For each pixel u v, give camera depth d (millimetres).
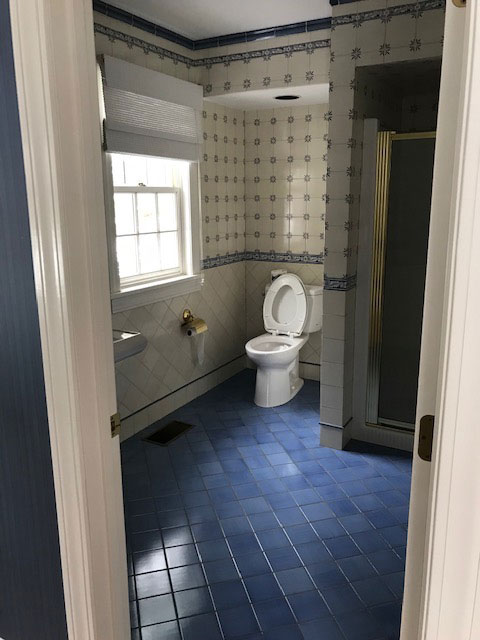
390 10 2605
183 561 2266
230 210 4168
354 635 1897
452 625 946
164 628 1924
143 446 3273
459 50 809
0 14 1164
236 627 1929
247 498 2725
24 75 1144
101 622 1461
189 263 3758
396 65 2727
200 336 3857
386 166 2930
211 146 3836
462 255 790
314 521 2535
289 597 2068
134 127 3018
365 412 3295
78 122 1197
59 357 1272
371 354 3191
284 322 4074
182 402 3867
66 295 1229
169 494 2762
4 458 1504
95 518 1389
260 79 3379
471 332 812
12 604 1646
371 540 2398
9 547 1585
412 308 3035
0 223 1317
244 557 2289
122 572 1504
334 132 2863
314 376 4387
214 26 3252
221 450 3223
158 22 3166
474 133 749
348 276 3006
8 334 1390
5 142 1248
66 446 1322
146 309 3381
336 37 2764
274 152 4125
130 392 3350
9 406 1445
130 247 3338
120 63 2869
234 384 4305
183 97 3381
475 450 854
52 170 1170
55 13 1124
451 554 912
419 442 973
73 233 1226
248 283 4496
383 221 2994
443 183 861
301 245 4180
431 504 913
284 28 3223
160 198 3531
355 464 3055
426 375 941
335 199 2932
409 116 3561
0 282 1361
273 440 3352
